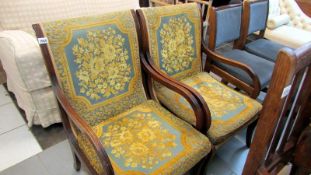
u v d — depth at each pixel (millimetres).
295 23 2701
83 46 1035
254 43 2115
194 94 1087
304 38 2338
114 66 1149
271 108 622
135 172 883
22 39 1402
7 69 1616
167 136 1057
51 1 1878
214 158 1469
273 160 828
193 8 1444
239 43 1971
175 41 1385
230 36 1789
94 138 825
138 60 1247
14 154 1442
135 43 1203
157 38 1301
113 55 1133
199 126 1112
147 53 1286
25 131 1622
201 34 1528
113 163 916
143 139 1038
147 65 1267
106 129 1099
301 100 756
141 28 1242
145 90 1354
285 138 828
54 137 1584
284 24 2676
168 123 1138
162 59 1354
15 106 1847
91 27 1053
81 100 1082
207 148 1044
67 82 1027
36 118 1593
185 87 1121
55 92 995
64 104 952
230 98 1360
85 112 1107
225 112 1242
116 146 999
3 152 1450
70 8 1995
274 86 589
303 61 587
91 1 2105
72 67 1025
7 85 1983
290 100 686
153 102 1306
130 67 1215
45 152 1465
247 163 784
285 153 856
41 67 1404
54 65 984
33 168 1357
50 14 1896
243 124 1228
